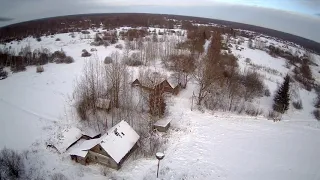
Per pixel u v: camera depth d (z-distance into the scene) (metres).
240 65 80.25
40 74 66.69
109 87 49.62
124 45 99.75
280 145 41.50
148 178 31.28
